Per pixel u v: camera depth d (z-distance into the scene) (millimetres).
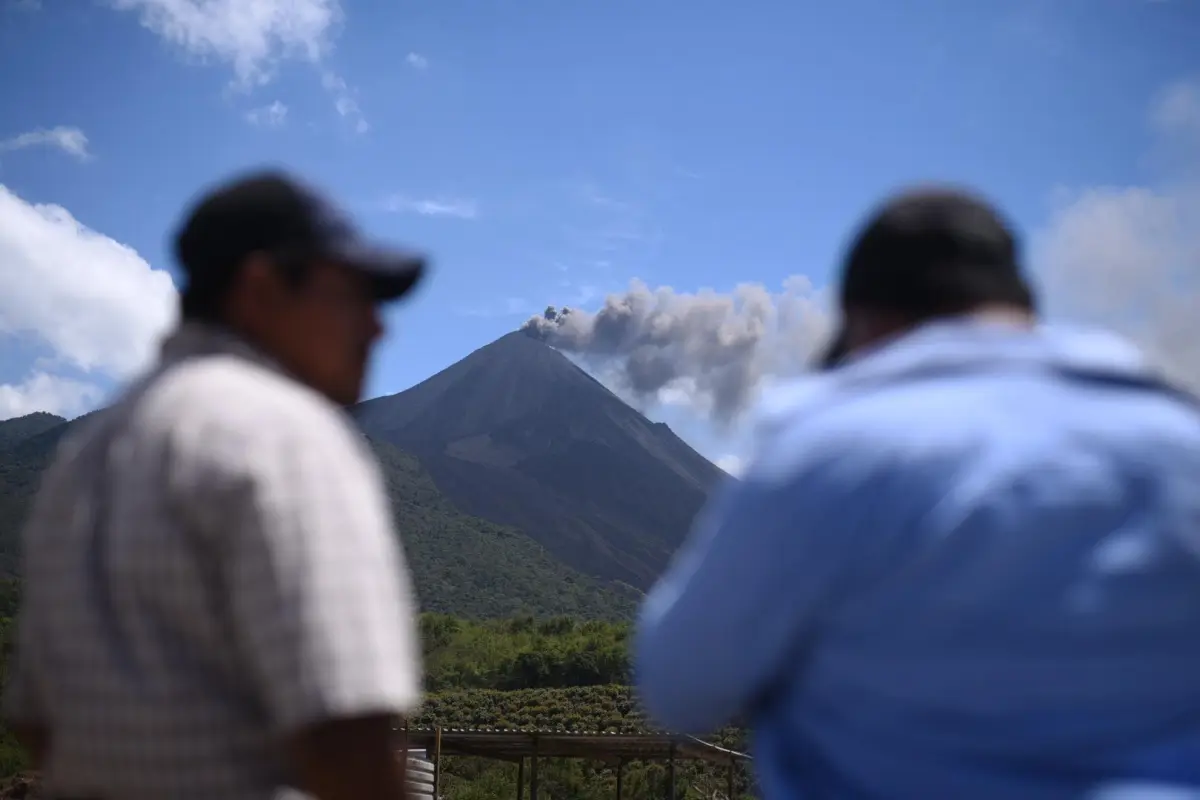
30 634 1736
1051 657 1576
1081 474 1628
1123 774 1568
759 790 1777
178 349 1829
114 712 1597
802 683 1704
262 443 1593
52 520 1702
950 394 1691
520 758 26078
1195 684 1611
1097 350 1783
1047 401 1683
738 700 1745
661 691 1757
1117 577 1600
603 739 22078
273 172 1930
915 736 1602
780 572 1643
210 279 1881
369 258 1907
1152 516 1635
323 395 1919
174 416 1644
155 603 1600
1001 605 1586
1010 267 1878
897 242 1860
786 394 1798
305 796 1629
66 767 1647
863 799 1624
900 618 1606
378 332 1972
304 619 1513
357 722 1509
